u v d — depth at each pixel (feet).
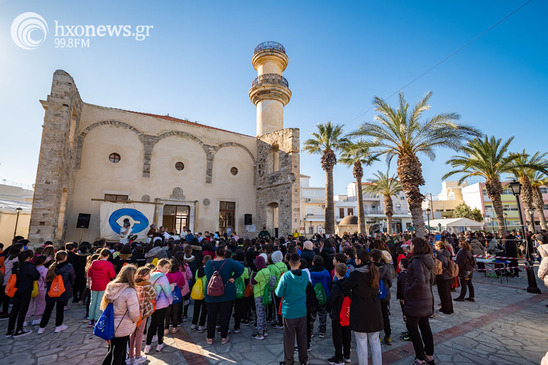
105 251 19.33
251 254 23.57
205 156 62.34
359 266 13.58
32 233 34.22
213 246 31.55
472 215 130.52
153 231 41.47
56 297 18.29
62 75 38.73
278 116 75.77
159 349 15.64
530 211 64.54
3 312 21.85
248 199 66.74
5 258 22.26
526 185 74.43
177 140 59.52
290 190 57.93
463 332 17.76
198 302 19.19
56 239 37.37
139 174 54.03
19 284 18.17
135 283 13.65
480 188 138.41
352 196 162.30
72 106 41.98
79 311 23.45
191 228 58.13
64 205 43.19
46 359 14.89
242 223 64.80
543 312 21.74
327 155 66.44
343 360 14.10
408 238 41.34
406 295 13.83
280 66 81.20
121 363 11.59
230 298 16.76
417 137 49.52
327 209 64.34
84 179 48.78
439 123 46.32
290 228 56.49
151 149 55.98
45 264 21.71
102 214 45.52
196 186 60.03
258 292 17.46
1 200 55.01
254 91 76.54
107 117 52.44
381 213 146.82
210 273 16.90
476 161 64.75
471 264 25.43
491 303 24.41
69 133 43.98
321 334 17.75
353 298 12.55
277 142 63.46
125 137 53.78
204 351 15.65
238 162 66.90
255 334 17.70
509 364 13.64
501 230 61.93
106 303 11.76
